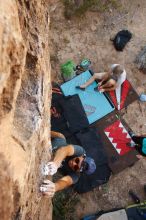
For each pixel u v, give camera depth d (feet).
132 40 28.04
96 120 25.36
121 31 27.89
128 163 24.84
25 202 11.18
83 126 24.21
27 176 10.99
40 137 12.84
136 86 26.81
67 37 27.71
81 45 27.66
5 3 8.93
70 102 24.48
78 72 26.76
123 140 25.17
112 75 25.57
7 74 9.11
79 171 17.74
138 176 24.98
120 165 24.76
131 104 26.30
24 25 11.47
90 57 27.43
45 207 15.24
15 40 9.36
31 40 12.09
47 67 14.12
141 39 28.17
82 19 28.17
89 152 23.80
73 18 28.04
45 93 13.51
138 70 27.27
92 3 28.19
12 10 9.32
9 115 9.67
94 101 25.71
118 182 24.70
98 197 24.23
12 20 9.24
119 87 26.13
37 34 12.49
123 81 25.91
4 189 9.03
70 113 24.22
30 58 12.16
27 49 11.73
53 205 22.68
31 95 12.21
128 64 27.45
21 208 10.59
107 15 28.48
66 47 27.48
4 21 8.73
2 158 9.00
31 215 12.61
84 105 25.50
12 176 9.43
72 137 23.98
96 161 23.77
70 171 17.72
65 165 17.58
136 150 24.97
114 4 28.66
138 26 28.48
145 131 25.99
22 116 11.68
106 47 27.76
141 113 26.32
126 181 24.80
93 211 23.89
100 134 25.13
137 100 26.50
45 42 13.82
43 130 13.29
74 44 27.63
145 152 24.41
